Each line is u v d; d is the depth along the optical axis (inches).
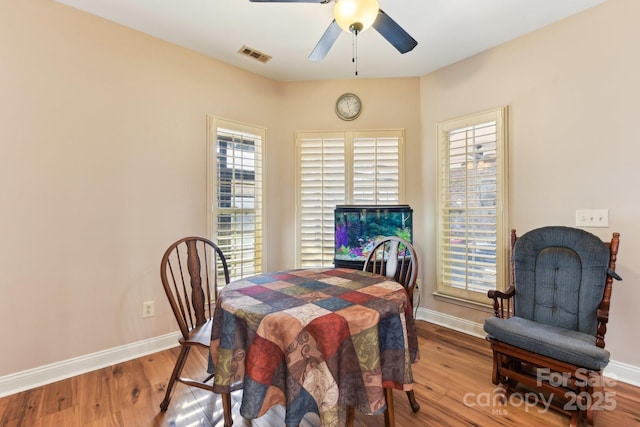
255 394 44.8
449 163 117.0
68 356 82.0
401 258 99.3
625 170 78.5
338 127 128.1
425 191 124.3
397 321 54.1
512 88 99.3
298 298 56.6
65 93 81.5
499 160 102.0
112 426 62.4
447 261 117.0
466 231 110.4
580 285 72.3
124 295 91.3
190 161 104.8
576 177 86.5
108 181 88.4
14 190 74.8
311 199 128.5
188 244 77.3
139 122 94.0
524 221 97.1
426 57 110.3
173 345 100.3
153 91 96.8
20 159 75.5
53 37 79.7
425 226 124.4
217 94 111.7
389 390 54.6
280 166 130.1
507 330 71.4
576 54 86.1
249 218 121.3
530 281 80.7
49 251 79.4
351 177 126.9
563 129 88.8
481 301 107.0
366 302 54.3
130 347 92.3
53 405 69.1
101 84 87.1
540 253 80.2
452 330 113.7
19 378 75.0
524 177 97.0
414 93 126.0
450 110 116.0
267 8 83.9
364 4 61.6
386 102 126.8
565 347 62.1
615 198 80.0
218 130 112.3
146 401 70.7
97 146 86.6
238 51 106.5
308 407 44.5
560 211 89.6
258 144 124.2
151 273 96.4
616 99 79.6
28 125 76.4
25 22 76.1
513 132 99.3
